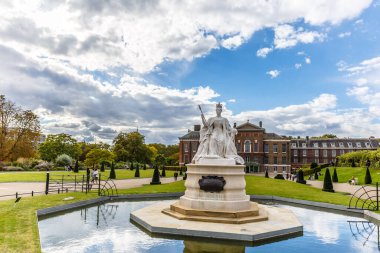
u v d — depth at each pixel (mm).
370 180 42219
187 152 92438
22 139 64375
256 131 89750
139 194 26500
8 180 37062
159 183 37844
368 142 96562
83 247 11406
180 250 11305
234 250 11477
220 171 15438
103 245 11703
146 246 11688
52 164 69188
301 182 44969
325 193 29906
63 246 11484
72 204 20016
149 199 25766
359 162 61938
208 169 15578
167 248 11492
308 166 90875
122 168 87375
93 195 24500
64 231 13797
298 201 24500
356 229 15141
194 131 95188
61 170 65562
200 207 15359
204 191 15633
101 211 19266
